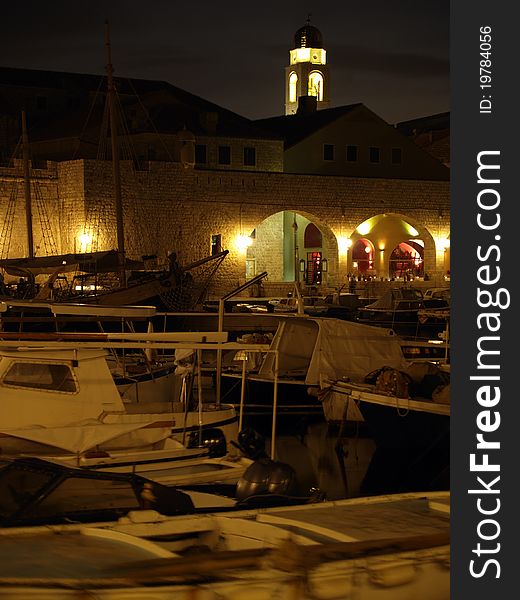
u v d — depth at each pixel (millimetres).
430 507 9367
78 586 6789
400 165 65562
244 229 57812
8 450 12664
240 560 7273
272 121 71750
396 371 18703
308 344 22734
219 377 15406
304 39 106688
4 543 8039
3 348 13836
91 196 52406
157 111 60312
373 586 7449
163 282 37875
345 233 61375
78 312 16859
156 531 8484
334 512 9156
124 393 17859
